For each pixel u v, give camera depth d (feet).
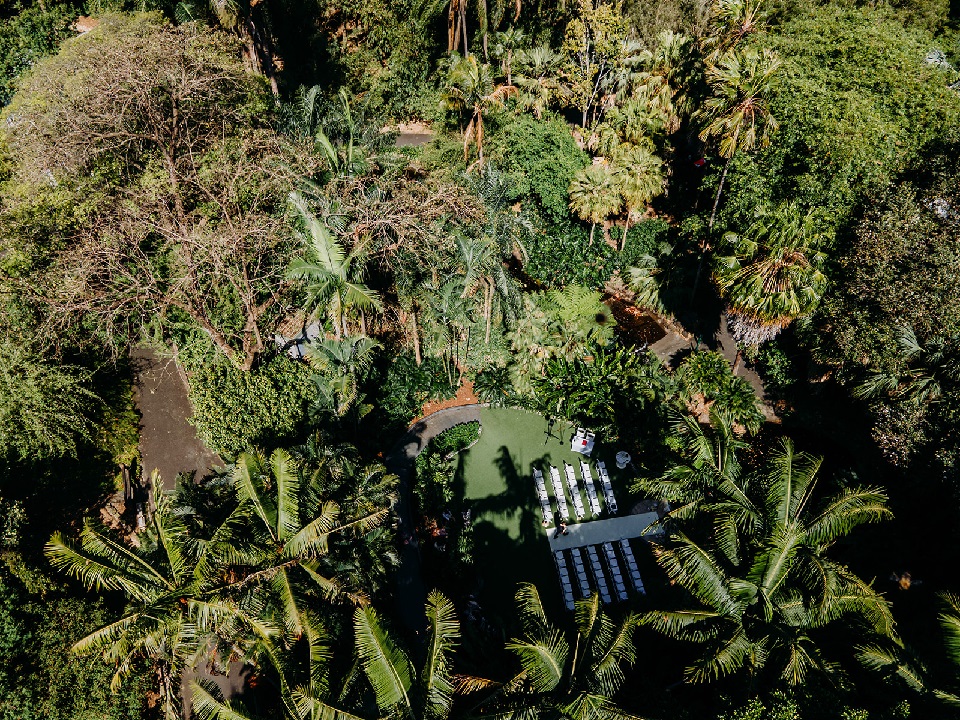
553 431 77.92
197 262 64.64
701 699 51.21
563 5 122.31
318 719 35.91
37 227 70.23
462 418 78.95
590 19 108.58
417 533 66.28
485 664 47.93
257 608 43.29
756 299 66.44
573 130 121.90
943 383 57.26
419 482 70.33
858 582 45.62
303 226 70.38
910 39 93.56
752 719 39.65
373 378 79.25
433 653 38.91
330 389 65.36
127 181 80.64
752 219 75.77
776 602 45.34
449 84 96.07
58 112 76.84
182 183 79.00
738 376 79.77
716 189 93.97
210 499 53.21
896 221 64.90
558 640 41.22
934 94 76.95
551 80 117.08
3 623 47.96
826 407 77.92
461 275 75.05
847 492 48.11
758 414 73.67
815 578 45.70
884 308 61.46
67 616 50.90
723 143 77.36
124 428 69.36
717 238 85.05
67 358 67.15
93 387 68.39
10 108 83.71
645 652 57.16
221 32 104.27
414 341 80.43
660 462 72.33
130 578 45.47
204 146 86.28
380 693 37.17
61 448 60.70
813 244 70.13
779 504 48.21
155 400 74.13
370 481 54.03
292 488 47.34
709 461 51.67
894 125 75.00
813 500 68.80
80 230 72.28
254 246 70.18
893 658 43.52
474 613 59.41
